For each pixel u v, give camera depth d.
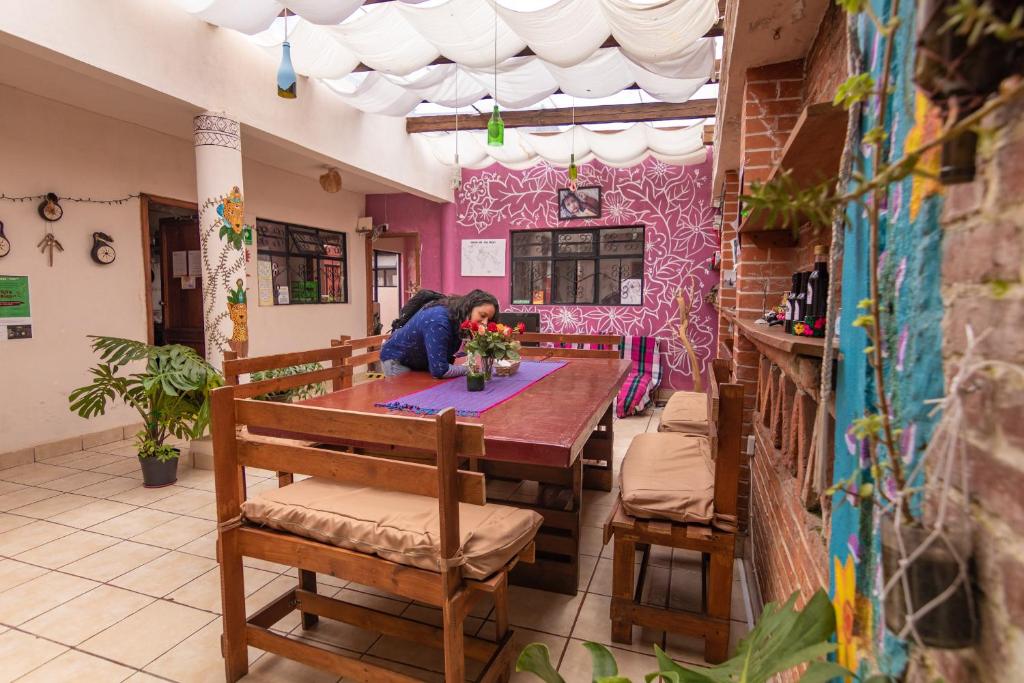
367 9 3.32
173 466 3.59
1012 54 0.45
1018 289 0.49
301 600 2.00
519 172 7.16
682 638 2.02
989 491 0.53
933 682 0.63
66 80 3.77
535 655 1.04
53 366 4.20
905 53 0.73
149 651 1.91
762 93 2.47
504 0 3.12
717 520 1.85
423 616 2.16
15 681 1.76
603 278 6.99
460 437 1.34
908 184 0.72
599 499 3.41
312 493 1.75
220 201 3.89
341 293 7.68
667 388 6.66
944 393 0.63
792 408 1.68
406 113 5.09
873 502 0.81
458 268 7.57
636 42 3.30
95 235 4.43
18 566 2.49
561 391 2.54
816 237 2.11
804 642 0.84
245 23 3.39
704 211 6.41
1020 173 0.48
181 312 6.03
